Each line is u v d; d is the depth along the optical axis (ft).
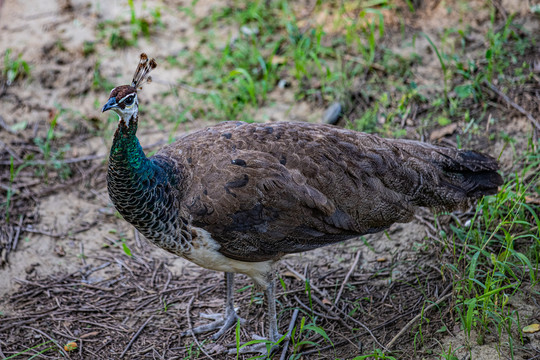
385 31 23.88
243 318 16.06
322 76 21.79
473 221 16.22
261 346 15.11
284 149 13.98
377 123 20.67
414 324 14.85
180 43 24.58
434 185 14.94
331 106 21.27
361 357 13.46
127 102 12.40
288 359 14.79
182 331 15.69
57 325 15.87
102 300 16.60
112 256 17.94
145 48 24.34
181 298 16.67
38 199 19.51
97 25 25.31
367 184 14.26
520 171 18.13
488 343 13.83
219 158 13.79
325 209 13.87
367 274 16.80
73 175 20.31
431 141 19.70
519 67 21.36
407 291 15.98
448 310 14.75
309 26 24.59
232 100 22.27
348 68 22.72
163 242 13.73
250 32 24.34
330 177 13.98
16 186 19.80
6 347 15.24
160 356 15.03
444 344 14.07
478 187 15.33
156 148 20.67
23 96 22.74
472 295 15.01
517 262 15.71
